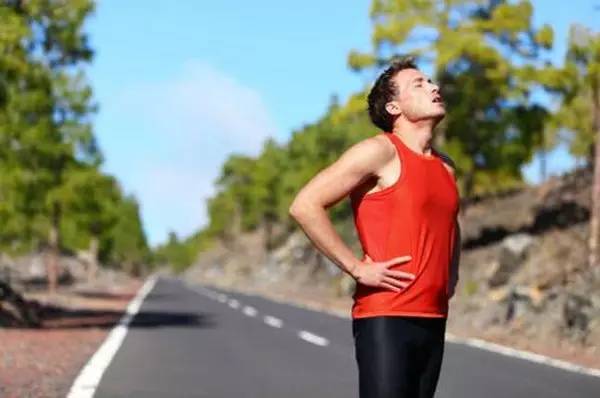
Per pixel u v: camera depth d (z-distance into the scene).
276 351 18.08
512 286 28.91
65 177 48.31
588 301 21.53
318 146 73.12
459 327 26.89
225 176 149.88
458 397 12.03
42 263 83.94
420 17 39.69
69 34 24.62
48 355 15.79
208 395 11.42
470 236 45.16
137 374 13.45
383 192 3.82
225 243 170.75
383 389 3.70
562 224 41.06
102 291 64.88
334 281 66.25
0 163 36.59
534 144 40.88
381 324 3.76
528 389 13.00
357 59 40.06
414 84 3.95
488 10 40.22
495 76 38.31
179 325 26.08
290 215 3.80
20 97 26.64
